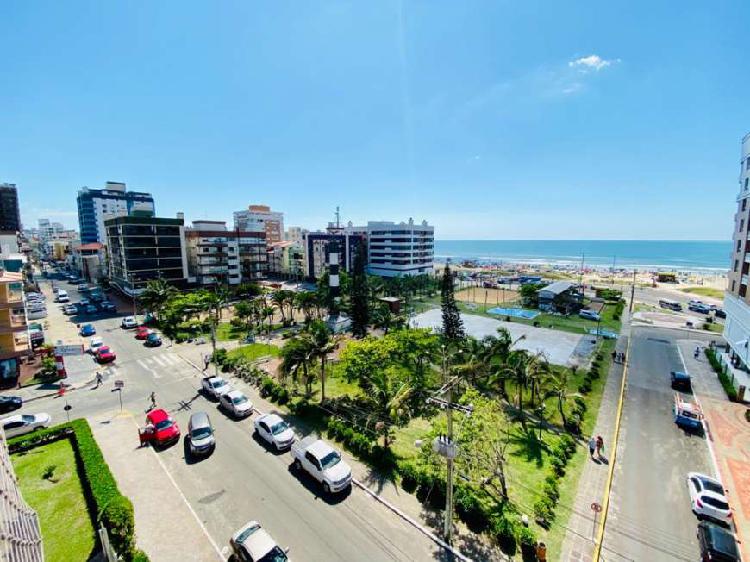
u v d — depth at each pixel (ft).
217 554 50.47
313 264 350.64
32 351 124.16
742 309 113.70
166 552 50.57
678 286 339.57
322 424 86.69
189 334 167.73
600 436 77.82
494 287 316.60
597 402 99.55
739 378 105.19
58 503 59.82
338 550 51.29
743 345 108.58
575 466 70.74
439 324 192.95
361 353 86.48
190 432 76.79
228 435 82.48
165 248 265.54
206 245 288.10
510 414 91.76
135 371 122.93
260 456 74.13
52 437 79.97
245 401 93.56
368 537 53.62
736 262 124.47
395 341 98.27
